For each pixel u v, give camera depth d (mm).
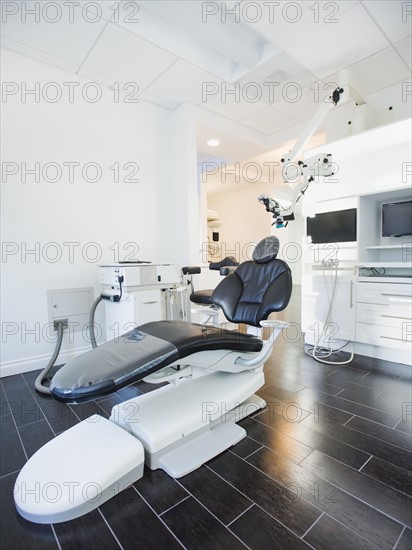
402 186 2555
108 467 1150
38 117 2514
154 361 1303
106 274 2602
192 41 2604
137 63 2631
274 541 979
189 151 3334
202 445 1424
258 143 4195
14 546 970
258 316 1834
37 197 2516
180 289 2838
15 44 2326
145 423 1377
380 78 2953
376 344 2629
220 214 8547
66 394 1135
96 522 1057
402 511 1087
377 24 2275
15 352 2436
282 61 2676
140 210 3193
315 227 3176
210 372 1853
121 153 3039
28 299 2488
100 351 1410
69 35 2275
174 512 1096
